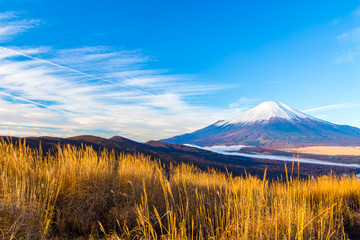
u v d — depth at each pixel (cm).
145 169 588
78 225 352
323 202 627
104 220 389
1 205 292
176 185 516
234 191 470
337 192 728
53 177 411
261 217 392
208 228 373
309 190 647
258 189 524
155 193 451
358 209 639
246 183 527
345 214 584
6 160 472
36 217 308
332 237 393
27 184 386
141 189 458
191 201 458
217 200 520
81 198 409
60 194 401
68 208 377
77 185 424
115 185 459
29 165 473
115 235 313
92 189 432
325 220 434
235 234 346
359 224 521
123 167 538
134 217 378
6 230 275
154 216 386
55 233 334
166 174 624
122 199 443
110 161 615
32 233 284
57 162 511
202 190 550
